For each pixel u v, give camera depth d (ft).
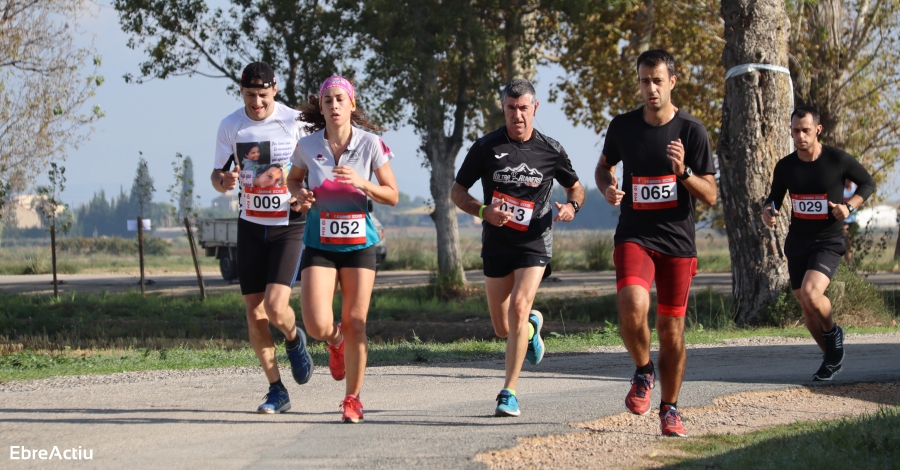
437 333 92.32
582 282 150.20
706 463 24.76
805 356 51.85
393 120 127.95
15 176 109.40
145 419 31.89
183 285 160.56
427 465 24.58
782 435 28.60
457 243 139.23
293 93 129.08
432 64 127.24
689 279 29.04
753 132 76.02
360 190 30.04
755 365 47.70
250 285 32.60
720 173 79.10
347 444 27.12
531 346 35.58
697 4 133.08
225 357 54.80
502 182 32.32
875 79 130.93
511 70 138.72
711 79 148.36
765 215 45.29
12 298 120.57
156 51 124.36
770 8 75.41
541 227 32.45
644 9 133.08
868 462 23.76
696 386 38.81
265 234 32.14
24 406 35.12
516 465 24.88
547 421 30.63
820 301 41.29
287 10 124.67
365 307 30.78
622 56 138.92
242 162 32.32
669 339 28.66
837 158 42.91
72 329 95.35
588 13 119.65
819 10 117.70
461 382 42.57
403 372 46.78
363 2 125.39
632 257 28.66
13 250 365.81
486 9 132.67
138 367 49.60
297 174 31.37
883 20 121.60
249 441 27.73
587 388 39.73
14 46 104.53
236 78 128.26
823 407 35.04
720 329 75.36
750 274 77.15
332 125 30.27
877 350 54.24
